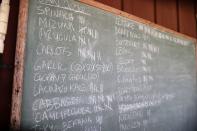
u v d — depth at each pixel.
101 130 1.55
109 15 1.69
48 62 1.31
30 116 1.21
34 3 1.28
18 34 1.19
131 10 1.96
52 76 1.32
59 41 1.37
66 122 1.37
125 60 1.77
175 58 2.32
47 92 1.29
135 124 1.79
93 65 1.54
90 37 1.54
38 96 1.25
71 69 1.41
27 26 1.24
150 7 2.18
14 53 1.24
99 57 1.58
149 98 1.95
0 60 1.16
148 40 2.01
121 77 1.72
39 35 1.29
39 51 1.28
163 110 2.09
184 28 2.62
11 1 1.26
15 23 1.26
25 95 1.20
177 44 2.38
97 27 1.60
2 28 1.16
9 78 1.21
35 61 1.26
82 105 1.45
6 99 1.19
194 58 2.62
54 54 1.34
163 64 2.15
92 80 1.52
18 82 1.17
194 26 2.83
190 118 2.43
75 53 1.45
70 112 1.39
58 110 1.33
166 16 2.37
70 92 1.40
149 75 1.98
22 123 1.18
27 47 1.23
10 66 1.20
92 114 1.51
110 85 1.63
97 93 1.55
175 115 2.23
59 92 1.34
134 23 1.89
